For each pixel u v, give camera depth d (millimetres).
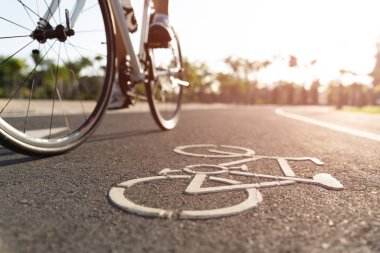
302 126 6016
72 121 5281
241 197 1444
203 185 1640
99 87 2750
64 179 1748
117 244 966
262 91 80500
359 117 11125
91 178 1775
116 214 1221
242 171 1992
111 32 2641
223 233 1053
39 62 2221
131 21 2980
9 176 1793
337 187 1632
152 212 1217
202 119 7773
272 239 1013
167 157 2461
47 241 980
